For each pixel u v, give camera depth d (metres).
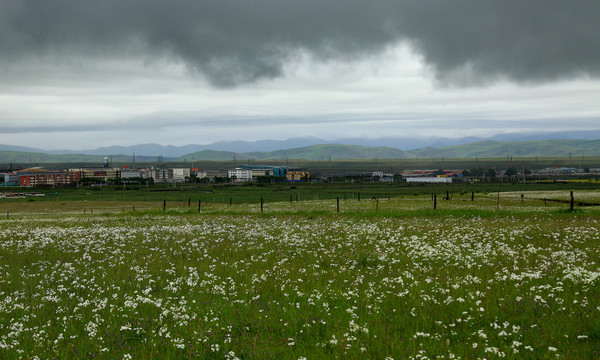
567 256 16.56
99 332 10.45
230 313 11.55
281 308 11.80
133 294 13.80
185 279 15.54
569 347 8.54
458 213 40.28
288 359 8.72
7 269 18.39
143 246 23.97
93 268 18.28
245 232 28.38
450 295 12.28
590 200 63.62
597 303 10.80
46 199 136.75
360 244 22.34
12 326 10.88
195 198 132.25
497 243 20.61
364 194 136.75
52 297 13.79
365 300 12.23
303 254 20.22
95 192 181.50
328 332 9.99
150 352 9.26
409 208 52.31
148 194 163.88
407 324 10.38
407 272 14.88
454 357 8.17
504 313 10.62
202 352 9.09
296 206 63.41
